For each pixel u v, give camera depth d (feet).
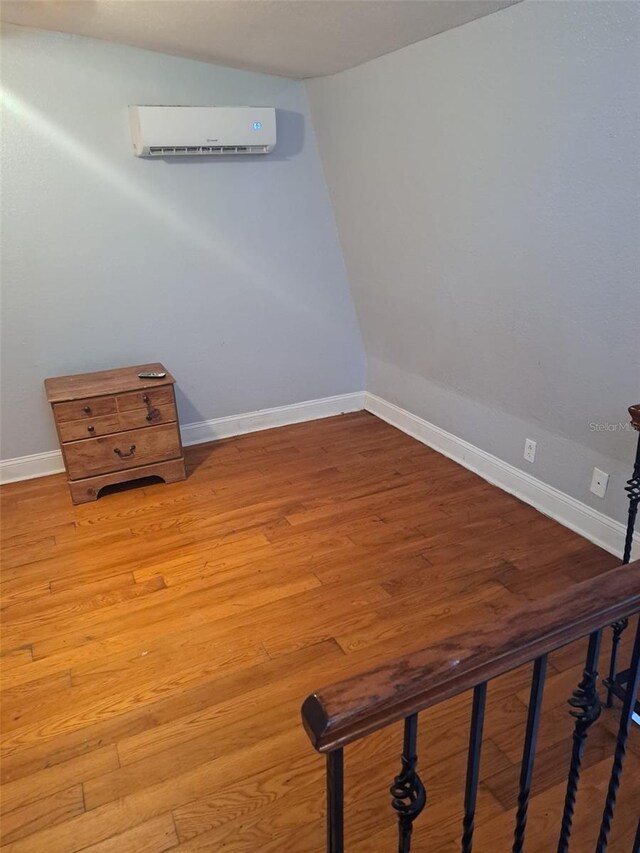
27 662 6.53
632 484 6.30
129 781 5.23
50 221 9.29
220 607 7.30
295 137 10.45
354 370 13.12
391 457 11.17
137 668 6.41
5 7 7.17
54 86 8.66
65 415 9.14
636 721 5.64
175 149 9.36
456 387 10.44
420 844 4.68
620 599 2.70
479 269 7.93
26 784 5.22
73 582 7.80
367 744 5.51
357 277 11.52
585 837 4.71
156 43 8.43
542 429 8.90
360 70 8.03
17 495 9.97
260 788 5.16
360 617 7.09
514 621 2.57
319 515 9.25
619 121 5.15
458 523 8.96
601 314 6.58
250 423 12.34
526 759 2.95
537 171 6.22
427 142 7.55
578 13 4.91
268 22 6.64
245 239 10.82
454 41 6.26
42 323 9.77
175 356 11.08
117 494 9.96
